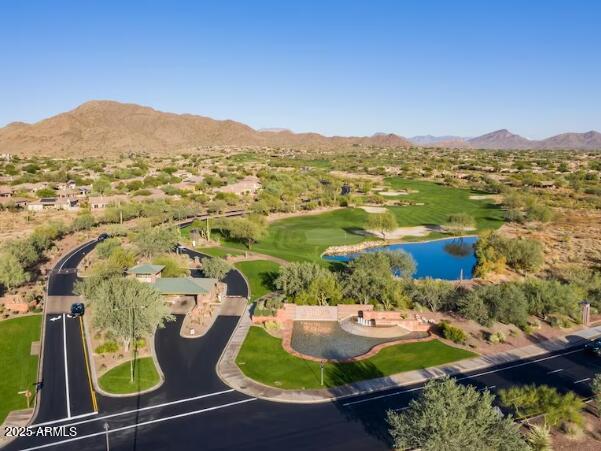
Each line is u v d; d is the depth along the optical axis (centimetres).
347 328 5694
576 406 3644
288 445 3459
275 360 4853
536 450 3209
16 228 11300
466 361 4825
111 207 12962
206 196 16362
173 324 5769
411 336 5491
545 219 13012
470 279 8175
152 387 4306
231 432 3625
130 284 5278
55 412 3919
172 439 3534
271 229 12106
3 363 4772
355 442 3494
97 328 5275
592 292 6662
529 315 5988
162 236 8750
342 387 4319
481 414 2888
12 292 6888
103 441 3519
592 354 5006
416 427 2911
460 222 11731
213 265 7219
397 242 11050
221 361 4819
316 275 6456
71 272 8006
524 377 4509
